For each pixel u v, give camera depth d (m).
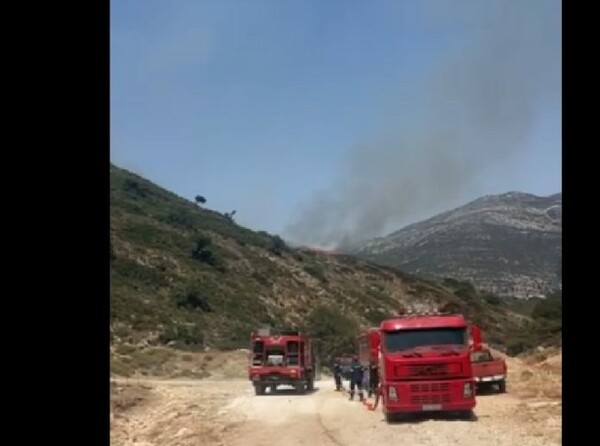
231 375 67.62
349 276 120.38
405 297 115.88
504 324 84.56
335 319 100.31
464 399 24.27
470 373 24.47
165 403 40.69
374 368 31.31
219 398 41.19
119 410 39.16
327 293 110.06
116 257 92.00
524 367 49.25
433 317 25.34
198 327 84.00
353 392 36.88
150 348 73.88
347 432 24.41
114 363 63.88
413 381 24.44
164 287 91.12
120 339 74.81
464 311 83.31
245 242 120.19
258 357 43.00
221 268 104.50
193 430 29.12
